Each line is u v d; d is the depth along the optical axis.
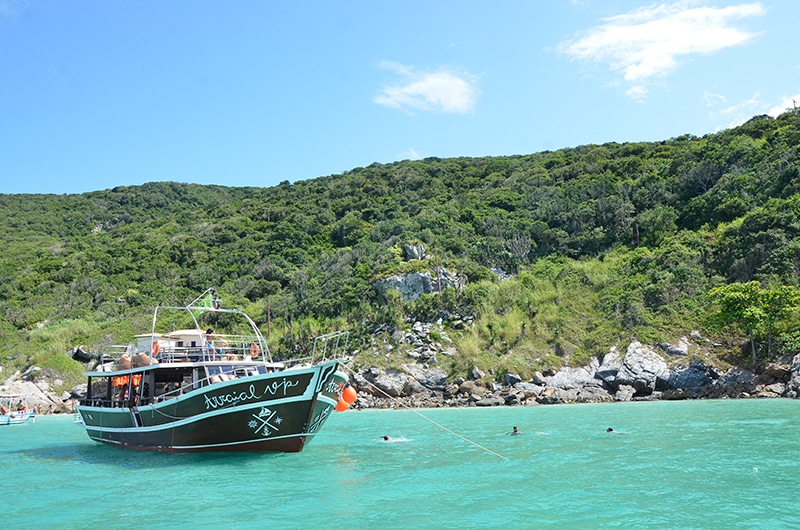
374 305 60.97
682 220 66.25
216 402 21.94
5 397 51.50
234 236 92.38
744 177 64.31
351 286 64.81
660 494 15.86
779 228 53.19
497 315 55.75
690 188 71.44
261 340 28.34
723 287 48.56
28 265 91.50
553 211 77.44
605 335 50.12
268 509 15.27
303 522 14.02
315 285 70.00
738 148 72.12
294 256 83.12
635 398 44.44
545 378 47.50
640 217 68.06
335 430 32.50
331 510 15.03
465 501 15.67
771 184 61.28
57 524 14.44
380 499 16.08
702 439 24.34
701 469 18.70
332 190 109.38
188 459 22.78
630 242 66.38
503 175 102.81
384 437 28.08
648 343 47.75
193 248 88.56
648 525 13.24
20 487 18.89
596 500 15.43
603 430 28.41
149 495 17.11
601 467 19.64
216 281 79.62
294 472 20.05
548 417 34.84
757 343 46.22
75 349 62.09
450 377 49.38
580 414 35.75
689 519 13.60
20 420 44.78
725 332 48.09
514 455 22.55
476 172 109.38
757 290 45.31
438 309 57.38
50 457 25.67
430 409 44.16
